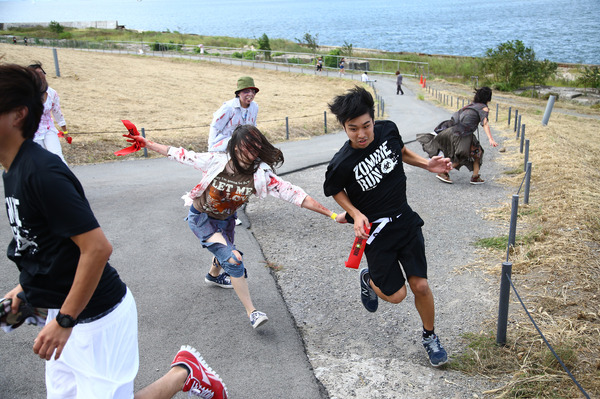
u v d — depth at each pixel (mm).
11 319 2273
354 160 3361
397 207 3473
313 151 13250
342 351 3943
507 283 3713
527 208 7348
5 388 3262
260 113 23281
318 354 3891
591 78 47062
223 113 6078
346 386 3439
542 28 130500
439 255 5867
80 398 2238
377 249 3479
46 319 2316
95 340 2225
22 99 2012
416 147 14555
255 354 3807
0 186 7840
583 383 3344
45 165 2006
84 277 2037
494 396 3301
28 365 3527
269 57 56188
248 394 3322
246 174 3736
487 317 4371
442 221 7082
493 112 27109
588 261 5191
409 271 3447
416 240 3492
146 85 31453
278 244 6184
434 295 4879
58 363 2238
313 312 4559
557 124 22719
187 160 3799
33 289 2189
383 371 3623
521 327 4125
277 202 8008
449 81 50219
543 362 3584
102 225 6500
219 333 4098
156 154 11383
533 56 47094
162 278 5066
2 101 1963
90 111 19422
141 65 44562
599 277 4840
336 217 3748
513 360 3703
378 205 3447
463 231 6648
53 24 75250
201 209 4008
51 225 2027
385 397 3312
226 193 3844
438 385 3439
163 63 48812
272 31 159250
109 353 2262
